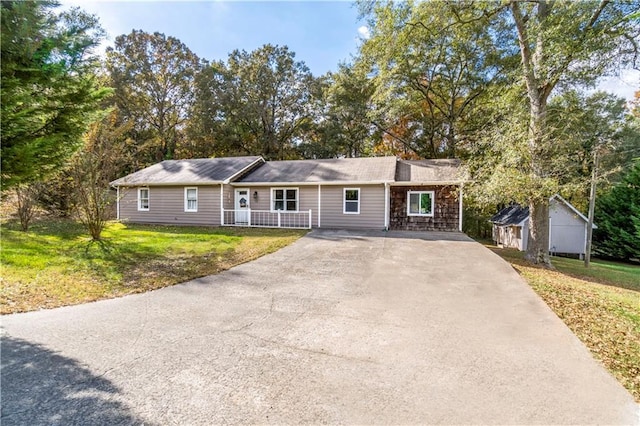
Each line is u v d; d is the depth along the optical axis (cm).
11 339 378
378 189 1484
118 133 1091
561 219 1844
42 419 242
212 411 256
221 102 2802
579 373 323
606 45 846
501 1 1131
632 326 471
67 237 1067
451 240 1173
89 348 359
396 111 2056
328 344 380
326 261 840
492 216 2388
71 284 593
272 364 332
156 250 925
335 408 262
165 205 1747
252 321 448
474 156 1262
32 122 452
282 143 3072
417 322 450
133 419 244
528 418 254
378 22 1296
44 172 491
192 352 355
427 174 1523
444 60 2072
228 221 1667
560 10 906
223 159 1950
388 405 267
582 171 1269
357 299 549
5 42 373
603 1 853
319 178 1541
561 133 1013
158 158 2981
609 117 2008
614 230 1755
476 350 368
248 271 736
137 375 306
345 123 2675
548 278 823
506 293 584
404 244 1085
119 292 569
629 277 1085
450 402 273
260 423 243
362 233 1349
